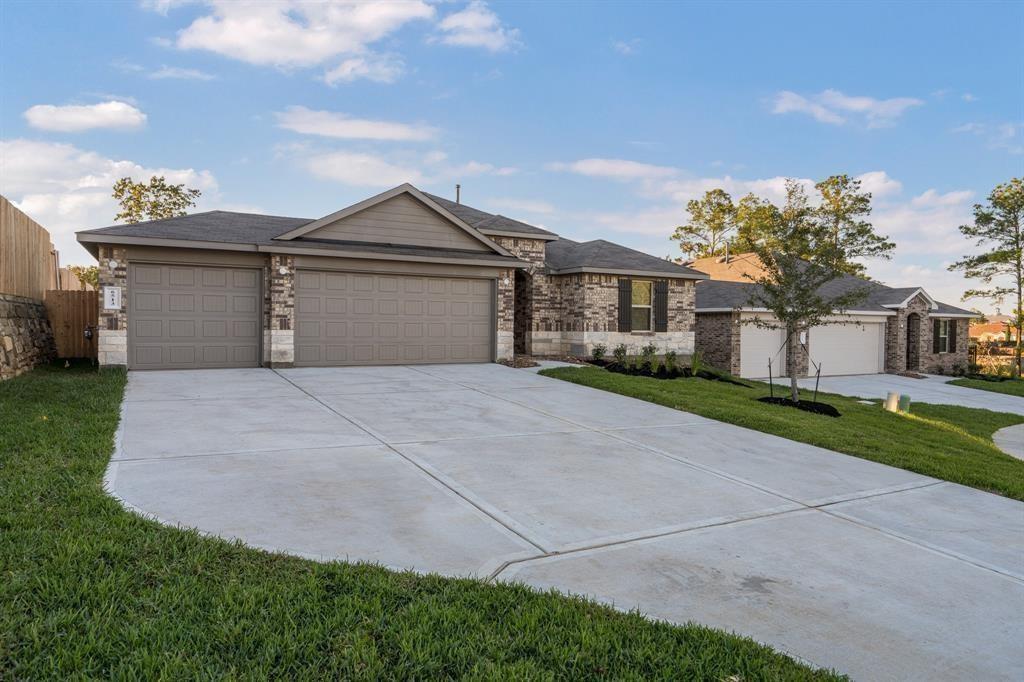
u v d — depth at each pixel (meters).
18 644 2.77
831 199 35.69
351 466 6.47
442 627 3.18
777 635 3.45
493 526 4.95
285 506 5.13
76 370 13.65
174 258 13.16
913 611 3.85
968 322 28.11
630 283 19.11
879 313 24.50
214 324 13.64
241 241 13.53
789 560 4.59
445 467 6.62
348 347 14.70
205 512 4.88
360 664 2.81
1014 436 12.87
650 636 3.23
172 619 3.09
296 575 3.73
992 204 29.94
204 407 9.19
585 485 6.25
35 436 6.60
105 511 4.54
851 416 12.09
